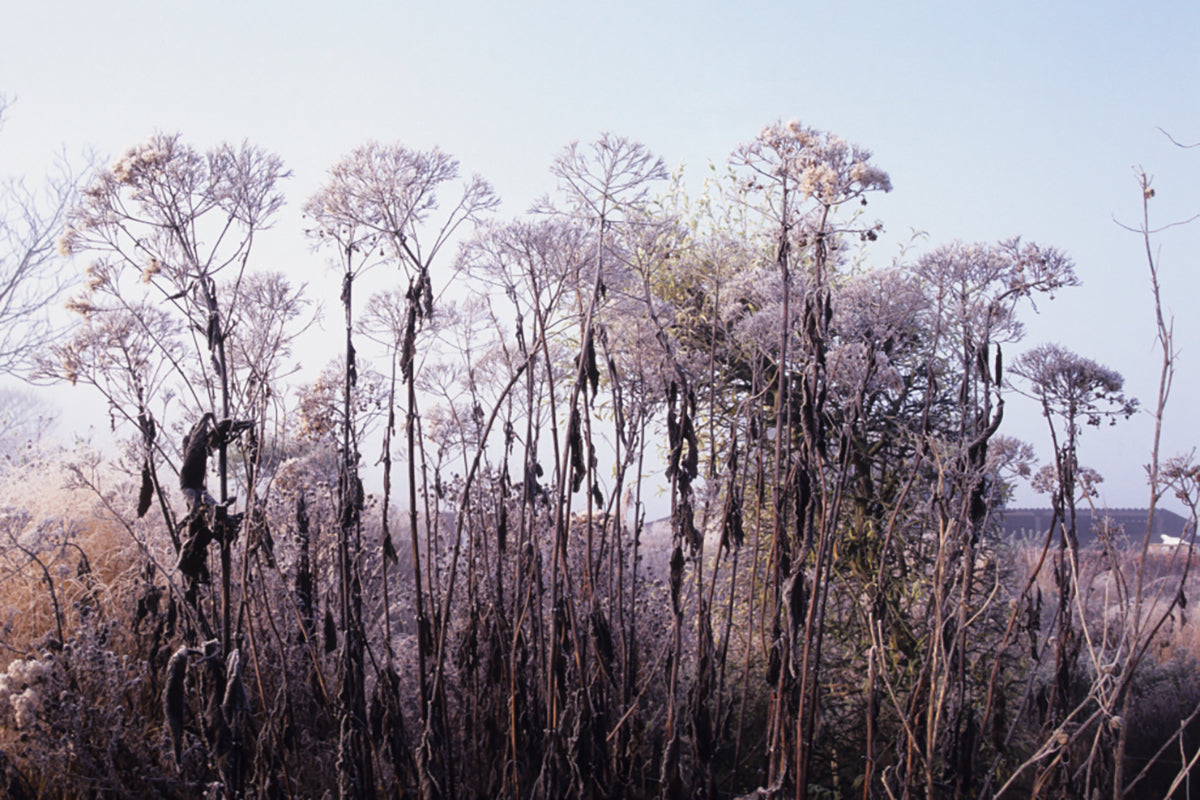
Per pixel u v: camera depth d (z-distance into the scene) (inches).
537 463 163.0
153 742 158.2
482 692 166.4
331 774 155.2
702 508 202.4
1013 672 220.7
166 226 137.6
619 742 155.1
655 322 153.9
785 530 140.9
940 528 141.4
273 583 185.2
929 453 183.3
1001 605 211.3
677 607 148.3
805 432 130.5
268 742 138.6
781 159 134.6
